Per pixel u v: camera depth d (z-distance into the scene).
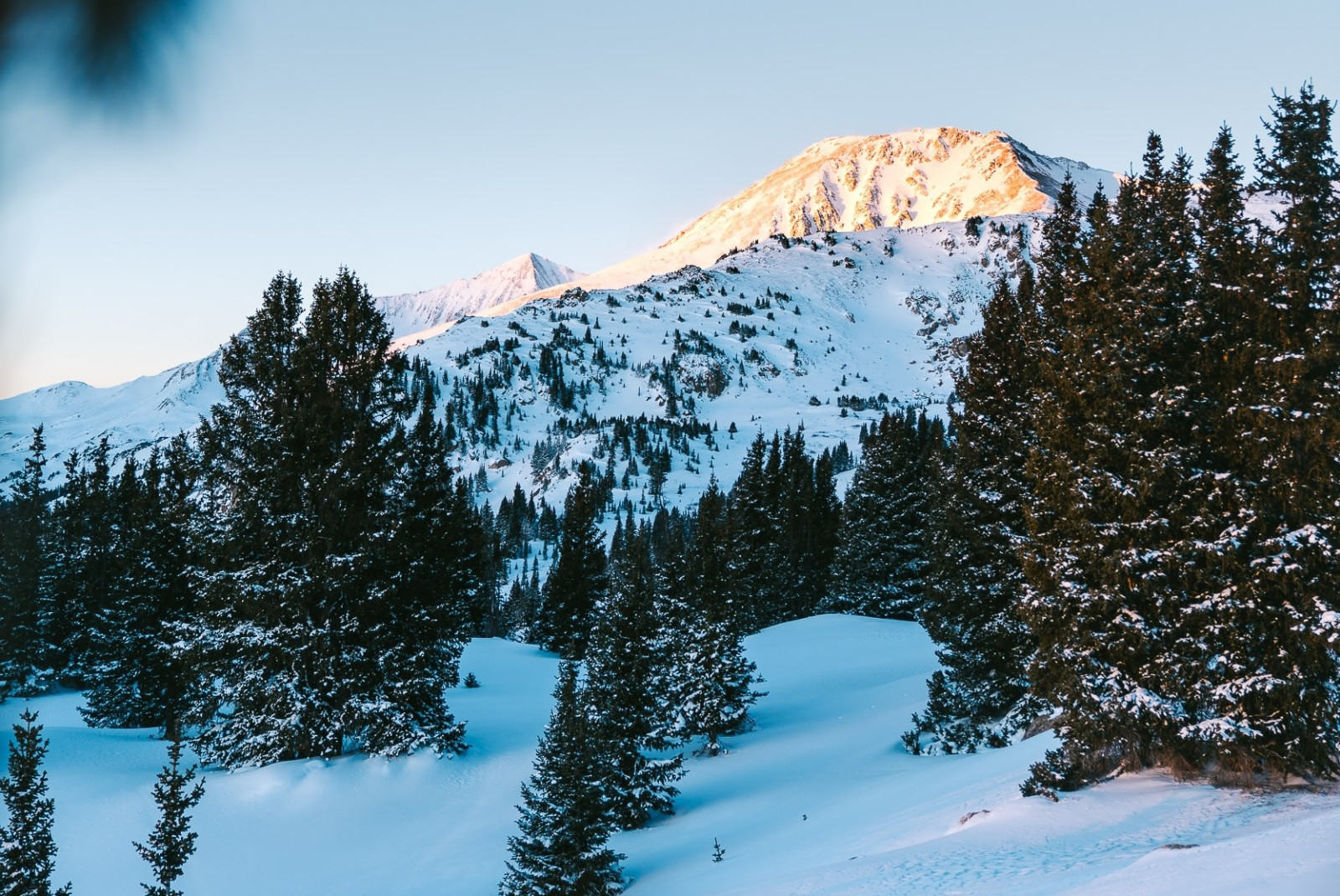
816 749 41.19
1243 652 21.44
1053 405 26.30
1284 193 23.66
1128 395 23.61
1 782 22.50
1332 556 20.48
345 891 29.23
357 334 41.03
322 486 38.75
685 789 38.97
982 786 27.44
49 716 53.91
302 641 37.84
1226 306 23.62
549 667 71.62
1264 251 23.11
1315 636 20.12
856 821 28.45
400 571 41.47
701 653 45.09
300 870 30.55
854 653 61.00
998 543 34.97
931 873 18.47
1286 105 23.09
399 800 35.84
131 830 32.00
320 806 34.78
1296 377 21.36
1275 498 21.61
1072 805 22.19
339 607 39.22
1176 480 22.77
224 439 39.50
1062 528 25.22
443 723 40.94
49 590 62.16
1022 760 29.02
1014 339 36.38
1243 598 21.45
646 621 39.19
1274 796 20.27
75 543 63.88
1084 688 23.44
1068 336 26.84
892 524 73.25
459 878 29.70
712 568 48.03
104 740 41.94
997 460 35.94
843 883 19.11
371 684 39.47
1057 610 24.80
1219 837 17.83
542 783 28.45
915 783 31.80
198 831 32.22
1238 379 22.95
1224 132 24.73
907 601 71.81
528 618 94.81
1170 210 25.42
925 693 46.56
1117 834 19.44
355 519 39.31
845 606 77.31
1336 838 14.22
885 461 74.25
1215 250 24.58
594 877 27.34
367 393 41.81
